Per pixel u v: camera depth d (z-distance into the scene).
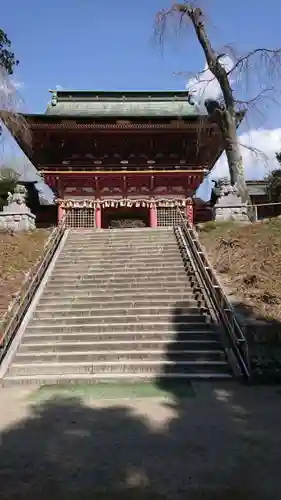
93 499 4.46
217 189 25.55
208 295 13.38
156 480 4.86
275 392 8.57
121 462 5.35
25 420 6.99
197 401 7.98
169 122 29.19
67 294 14.19
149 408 7.56
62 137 30.64
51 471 5.14
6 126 25.72
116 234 20.22
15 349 10.90
